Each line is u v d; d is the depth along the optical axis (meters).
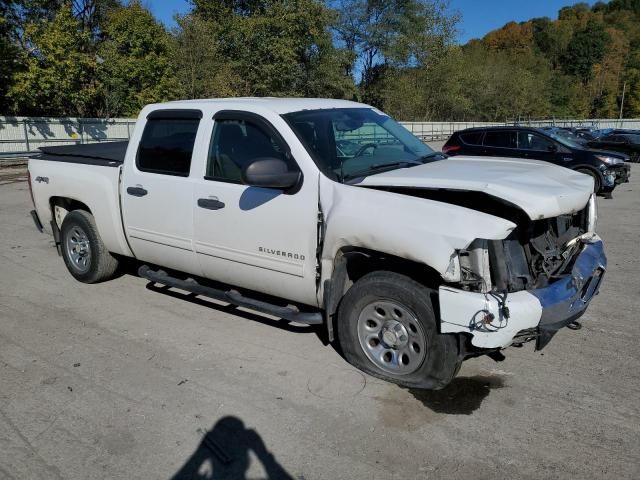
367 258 3.54
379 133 4.39
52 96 23.66
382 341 3.56
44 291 5.44
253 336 4.36
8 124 21.14
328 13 37.06
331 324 3.75
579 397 3.43
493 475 2.71
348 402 3.38
